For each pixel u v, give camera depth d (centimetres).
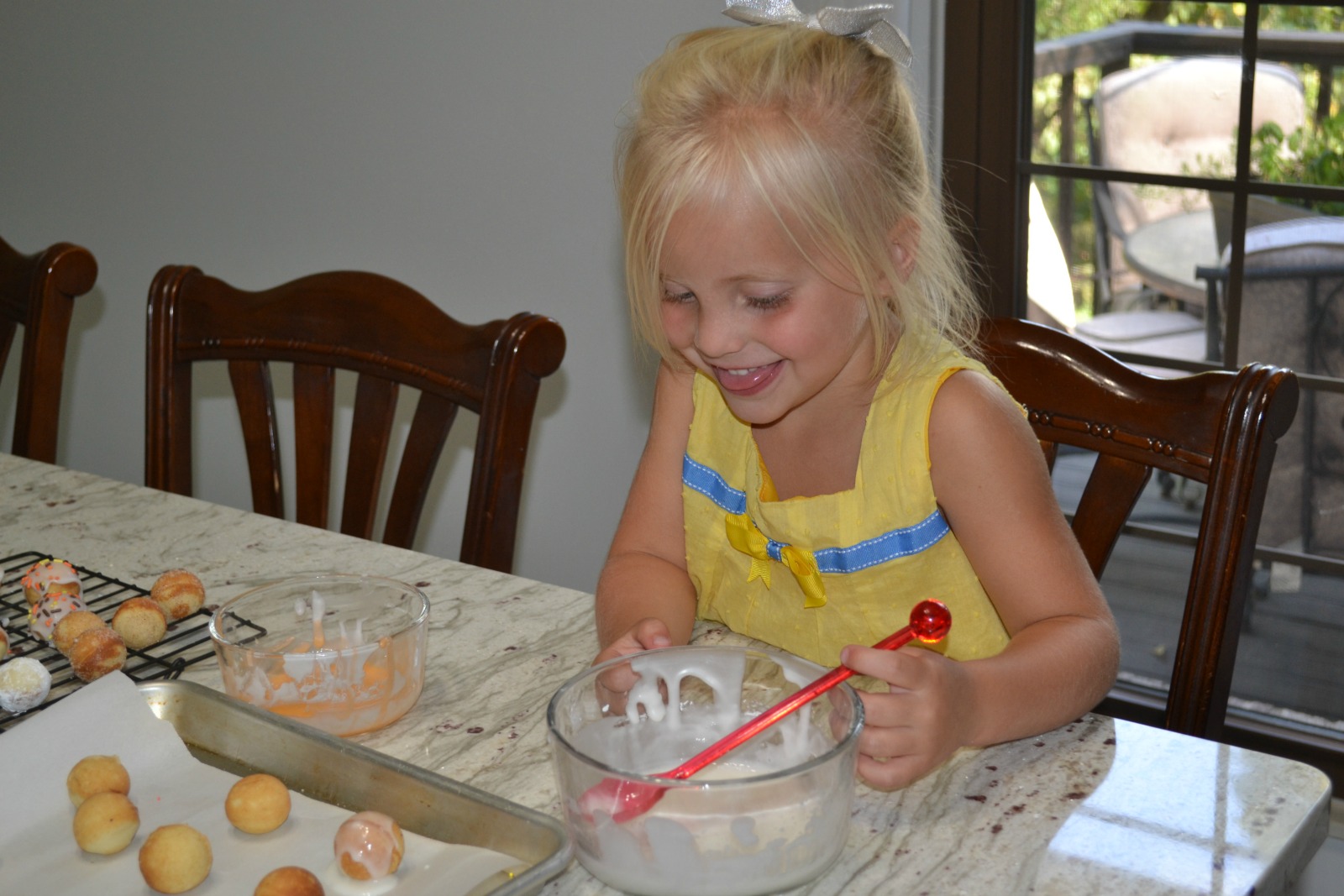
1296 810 72
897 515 105
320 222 233
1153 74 174
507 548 128
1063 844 69
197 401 258
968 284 160
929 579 108
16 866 68
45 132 259
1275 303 176
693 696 76
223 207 243
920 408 102
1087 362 108
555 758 68
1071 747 80
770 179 86
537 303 215
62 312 161
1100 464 107
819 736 71
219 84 237
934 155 177
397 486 134
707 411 114
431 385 131
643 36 195
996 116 179
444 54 212
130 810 69
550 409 220
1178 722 101
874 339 103
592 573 224
